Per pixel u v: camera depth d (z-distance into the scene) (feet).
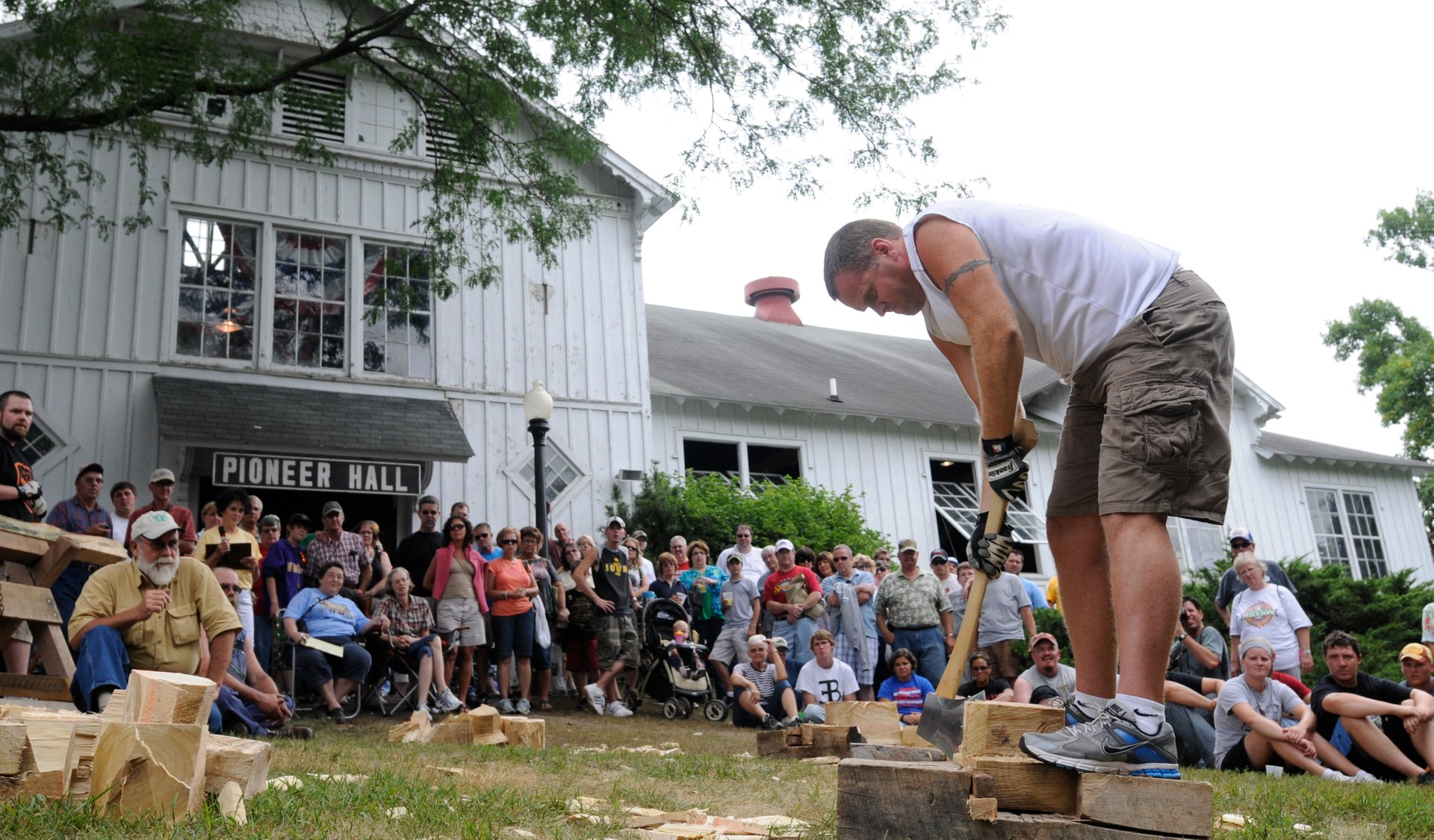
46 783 8.20
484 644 31.09
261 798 8.59
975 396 9.27
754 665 30.63
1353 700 20.22
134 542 16.55
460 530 31.12
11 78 34.22
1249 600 29.66
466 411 45.27
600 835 8.20
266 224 43.37
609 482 47.11
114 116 32.42
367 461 41.27
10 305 38.75
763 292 87.81
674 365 57.16
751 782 13.38
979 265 7.97
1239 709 21.22
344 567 30.81
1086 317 7.91
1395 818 11.16
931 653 32.24
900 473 57.98
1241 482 66.23
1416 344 86.89
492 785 11.56
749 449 56.39
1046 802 7.36
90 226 40.47
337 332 44.01
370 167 45.70
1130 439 7.59
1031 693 25.53
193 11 34.37
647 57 34.63
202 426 38.50
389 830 7.91
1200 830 6.91
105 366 39.68
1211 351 7.72
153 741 7.79
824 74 34.47
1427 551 71.77
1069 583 8.69
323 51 36.11
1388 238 86.74
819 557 38.14
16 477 19.79
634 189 50.52
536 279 47.96
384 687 29.48
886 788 7.52
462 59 37.76
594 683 33.88
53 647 15.76
